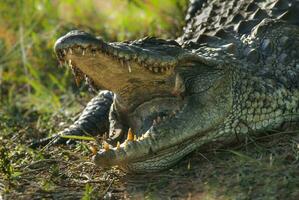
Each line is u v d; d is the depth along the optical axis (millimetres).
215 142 9992
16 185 9797
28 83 15375
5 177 9969
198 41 11516
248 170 9336
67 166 10344
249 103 10172
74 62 9344
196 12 14055
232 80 10148
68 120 12859
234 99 10086
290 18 11789
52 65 15992
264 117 10297
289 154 9539
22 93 15516
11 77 15781
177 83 9742
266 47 11219
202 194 9047
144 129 10125
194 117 9695
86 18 18703
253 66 10719
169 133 9508
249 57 10938
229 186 9094
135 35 16438
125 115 10359
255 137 10172
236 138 10086
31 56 16234
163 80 9758
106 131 12227
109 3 19359
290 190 8797
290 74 10891
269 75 10711
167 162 9703
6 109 14141
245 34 11586
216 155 9875
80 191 9570
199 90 9859
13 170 10109
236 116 10070
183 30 14250
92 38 9062
